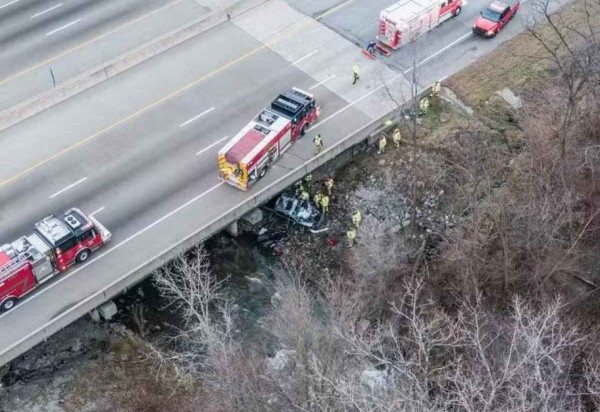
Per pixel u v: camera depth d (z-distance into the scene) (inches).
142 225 1929.1
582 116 2080.5
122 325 1898.4
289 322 1626.5
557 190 1959.9
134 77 2287.2
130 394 1797.5
